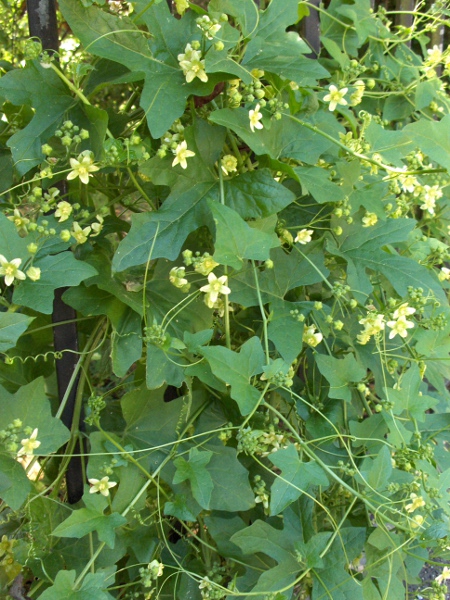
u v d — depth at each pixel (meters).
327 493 0.37
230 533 0.33
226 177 0.34
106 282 0.32
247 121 0.32
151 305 0.33
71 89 0.31
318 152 0.34
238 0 0.33
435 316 0.36
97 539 0.31
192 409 0.34
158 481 0.31
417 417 0.34
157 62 0.31
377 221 0.36
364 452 0.34
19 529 0.32
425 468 0.32
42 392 0.29
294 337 0.32
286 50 0.33
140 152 0.31
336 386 0.33
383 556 0.31
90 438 0.30
